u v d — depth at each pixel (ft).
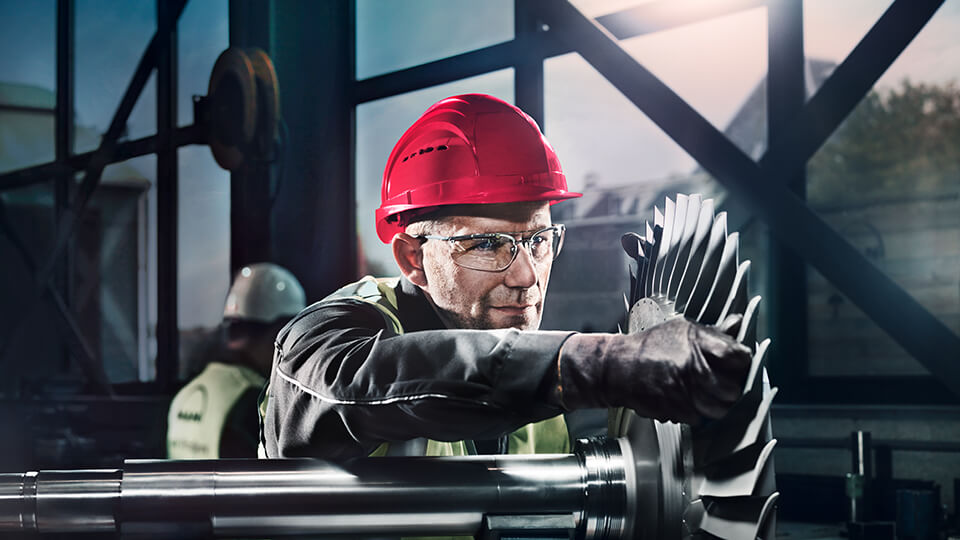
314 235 14.60
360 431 2.28
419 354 2.19
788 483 12.50
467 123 3.19
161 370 21.86
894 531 10.16
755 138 15.55
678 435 2.30
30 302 23.91
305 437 2.43
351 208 15.49
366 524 2.38
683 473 2.29
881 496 10.97
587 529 2.48
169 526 2.36
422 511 2.38
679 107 10.61
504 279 3.11
